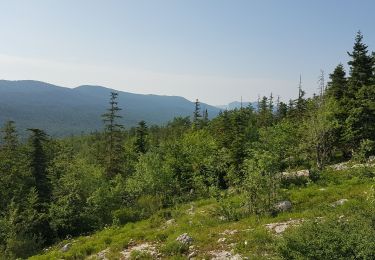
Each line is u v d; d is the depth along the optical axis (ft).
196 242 60.75
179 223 80.38
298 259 35.99
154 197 121.08
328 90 162.61
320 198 74.90
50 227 106.42
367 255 33.27
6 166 136.05
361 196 69.82
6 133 153.69
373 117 132.36
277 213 70.90
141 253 59.98
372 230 37.19
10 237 95.09
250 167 77.71
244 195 76.69
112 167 161.07
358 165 97.30
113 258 61.31
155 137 283.79
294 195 79.92
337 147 142.92
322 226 39.96
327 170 105.09
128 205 119.75
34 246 95.71
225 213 75.10
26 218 104.01
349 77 148.56
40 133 127.75
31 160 124.57
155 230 78.64
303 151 120.67
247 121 214.90
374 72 146.30
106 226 101.04
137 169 133.28
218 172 125.80
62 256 71.15
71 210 106.83
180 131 295.89
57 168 131.95
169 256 57.77
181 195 124.88
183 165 147.84
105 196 110.42
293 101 222.89
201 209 91.25
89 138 374.43
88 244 75.82
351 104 137.49
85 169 126.31
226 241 57.98
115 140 169.58
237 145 130.41
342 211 59.82
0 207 116.37
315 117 130.82
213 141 159.12
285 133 120.47
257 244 53.57
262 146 116.67
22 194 120.78
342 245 34.99
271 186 75.00
